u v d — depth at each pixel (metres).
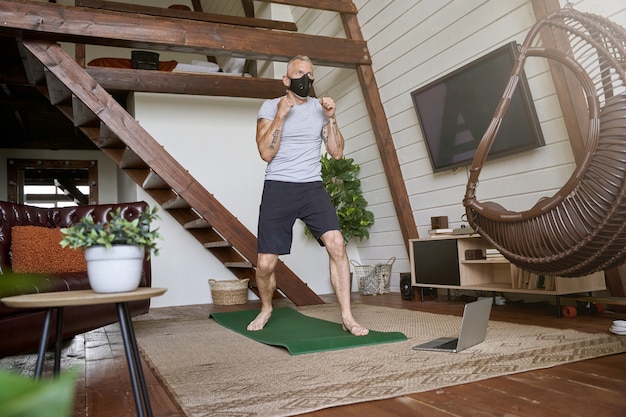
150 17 3.98
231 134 5.64
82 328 2.75
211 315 3.86
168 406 1.63
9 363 2.46
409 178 4.84
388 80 4.77
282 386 1.75
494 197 3.92
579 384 1.68
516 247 2.24
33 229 3.07
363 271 5.33
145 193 5.21
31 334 2.34
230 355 2.34
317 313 3.78
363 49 4.89
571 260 2.05
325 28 5.60
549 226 2.04
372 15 4.77
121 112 4.01
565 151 3.31
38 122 7.32
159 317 4.11
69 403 0.15
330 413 1.49
